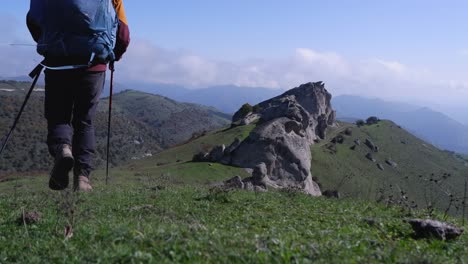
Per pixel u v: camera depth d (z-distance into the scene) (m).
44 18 8.10
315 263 5.68
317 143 161.38
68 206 8.89
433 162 175.50
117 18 8.56
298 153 94.50
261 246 6.25
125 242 6.57
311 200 14.62
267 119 131.75
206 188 16.83
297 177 92.94
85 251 6.36
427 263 6.07
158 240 6.45
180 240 6.41
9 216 10.01
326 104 180.25
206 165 92.88
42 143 135.75
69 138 8.23
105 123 140.38
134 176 63.22
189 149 128.00
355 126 194.25
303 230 8.39
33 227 8.47
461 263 6.61
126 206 11.55
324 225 9.23
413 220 8.74
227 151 98.00
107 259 5.88
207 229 7.44
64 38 8.05
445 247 7.68
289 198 14.86
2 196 15.63
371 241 7.23
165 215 10.14
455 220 12.97
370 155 159.75
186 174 86.88
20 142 132.75
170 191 15.29
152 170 89.00
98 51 8.18
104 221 8.58
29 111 150.88
